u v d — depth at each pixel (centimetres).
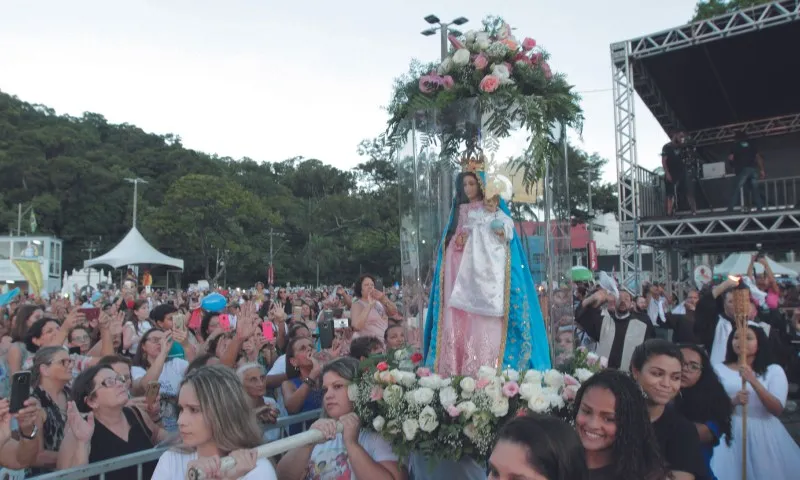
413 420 367
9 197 7075
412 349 476
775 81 1634
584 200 2450
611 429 274
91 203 7325
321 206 7956
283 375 611
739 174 1410
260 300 1584
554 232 485
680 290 1770
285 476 367
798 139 1781
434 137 497
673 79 1647
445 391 371
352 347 555
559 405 370
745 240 1631
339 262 7344
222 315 752
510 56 482
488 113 465
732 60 1555
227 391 304
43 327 626
